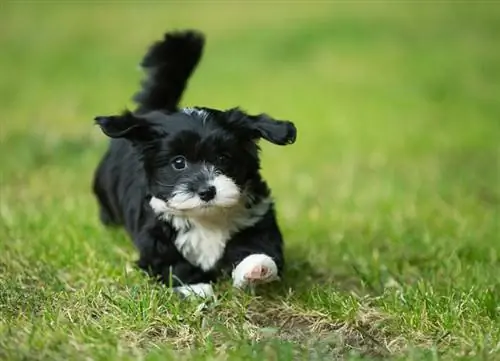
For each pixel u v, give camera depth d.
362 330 5.70
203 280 6.33
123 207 6.86
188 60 7.23
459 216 8.61
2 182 9.96
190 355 5.07
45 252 7.13
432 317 5.79
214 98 15.52
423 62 18.31
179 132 5.84
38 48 20.50
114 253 7.11
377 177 10.56
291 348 5.15
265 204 6.30
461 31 21.00
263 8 25.30
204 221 6.14
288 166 11.07
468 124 13.56
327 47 20.19
